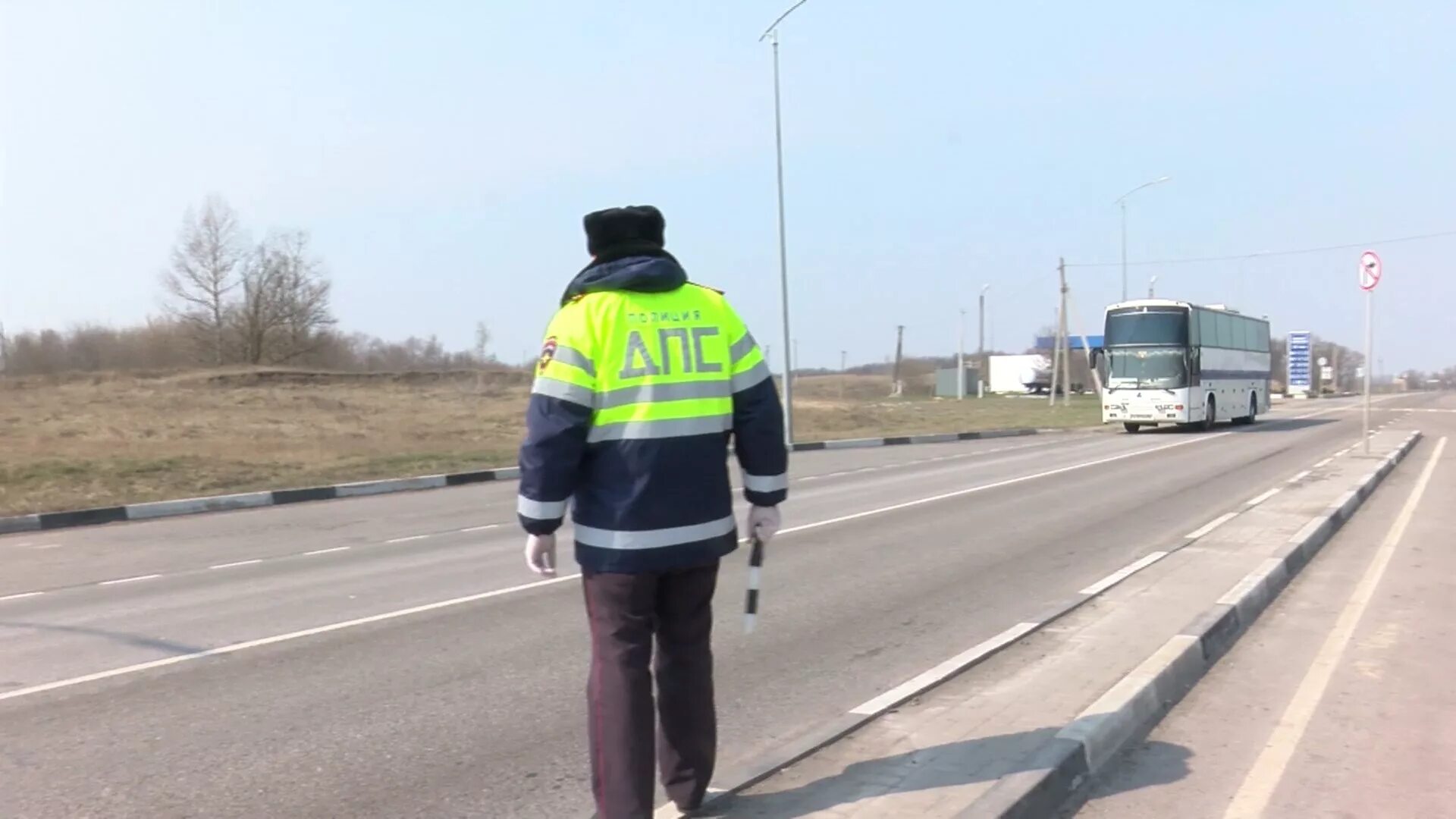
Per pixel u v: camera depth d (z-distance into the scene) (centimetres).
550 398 354
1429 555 1035
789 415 2928
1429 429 3450
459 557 1129
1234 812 439
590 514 365
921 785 431
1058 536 1184
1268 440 2959
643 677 369
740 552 1094
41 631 807
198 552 1235
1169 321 3362
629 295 365
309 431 2995
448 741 531
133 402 3981
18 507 1588
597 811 402
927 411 4997
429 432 3097
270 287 6550
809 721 548
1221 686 614
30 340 6431
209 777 486
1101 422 4253
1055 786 441
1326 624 760
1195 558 955
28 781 483
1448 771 482
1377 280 2023
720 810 415
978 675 617
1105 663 611
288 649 724
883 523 1311
